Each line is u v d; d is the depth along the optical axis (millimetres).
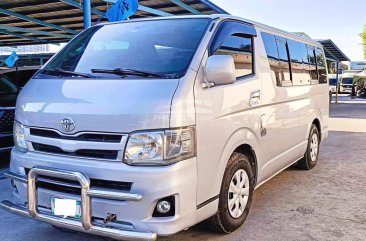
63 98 3303
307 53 5996
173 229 3025
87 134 3105
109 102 3094
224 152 3543
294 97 5223
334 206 4711
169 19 4074
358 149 8375
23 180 3408
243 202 4012
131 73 3365
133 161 2965
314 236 3863
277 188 5441
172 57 3479
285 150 5062
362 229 4031
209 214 3428
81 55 3969
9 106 6609
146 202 2951
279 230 4000
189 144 3096
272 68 4574
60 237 3906
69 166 3137
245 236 3861
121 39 3977
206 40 3568
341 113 17922
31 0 11227
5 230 4078
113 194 2965
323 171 6367
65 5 11828
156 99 3018
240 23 4172
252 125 4020
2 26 14758
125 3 7461
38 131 3387
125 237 2955
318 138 6629
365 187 5480
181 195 3037
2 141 6262
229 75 3289
